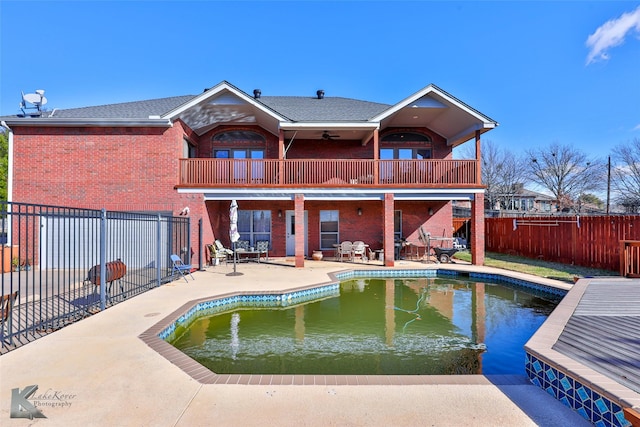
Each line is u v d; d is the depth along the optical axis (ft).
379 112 46.52
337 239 52.34
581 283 26.66
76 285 28.35
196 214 40.88
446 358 16.33
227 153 50.65
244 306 26.37
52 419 9.50
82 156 40.63
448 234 53.16
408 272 40.01
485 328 20.84
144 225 38.63
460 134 48.91
